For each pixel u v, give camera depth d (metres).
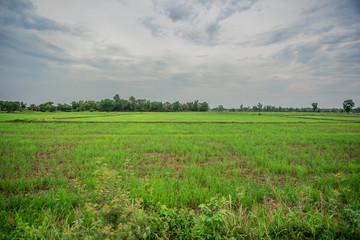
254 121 42.84
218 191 5.84
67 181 6.37
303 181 6.86
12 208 4.66
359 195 5.32
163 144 14.22
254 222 4.16
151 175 7.29
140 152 11.53
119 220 3.05
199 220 3.81
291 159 10.09
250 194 5.36
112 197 3.54
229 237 3.71
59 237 3.46
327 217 4.17
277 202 5.22
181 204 4.88
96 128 25.50
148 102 148.25
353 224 3.71
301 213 4.37
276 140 16.41
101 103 119.06
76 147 12.36
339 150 12.46
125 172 7.24
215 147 13.02
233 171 7.92
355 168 8.04
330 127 29.88
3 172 7.20
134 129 24.75
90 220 3.98
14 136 16.77
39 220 4.04
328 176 7.19
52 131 21.39
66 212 4.38
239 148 12.70
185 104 161.38
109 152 10.70
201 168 8.26
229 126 31.09
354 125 33.72
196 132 22.42
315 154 11.20
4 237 3.38
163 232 3.57
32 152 10.52
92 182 6.03
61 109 123.88
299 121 43.47
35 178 6.85
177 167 8.82
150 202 4.68
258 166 8.98
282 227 3.99
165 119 47.59
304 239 3.69
